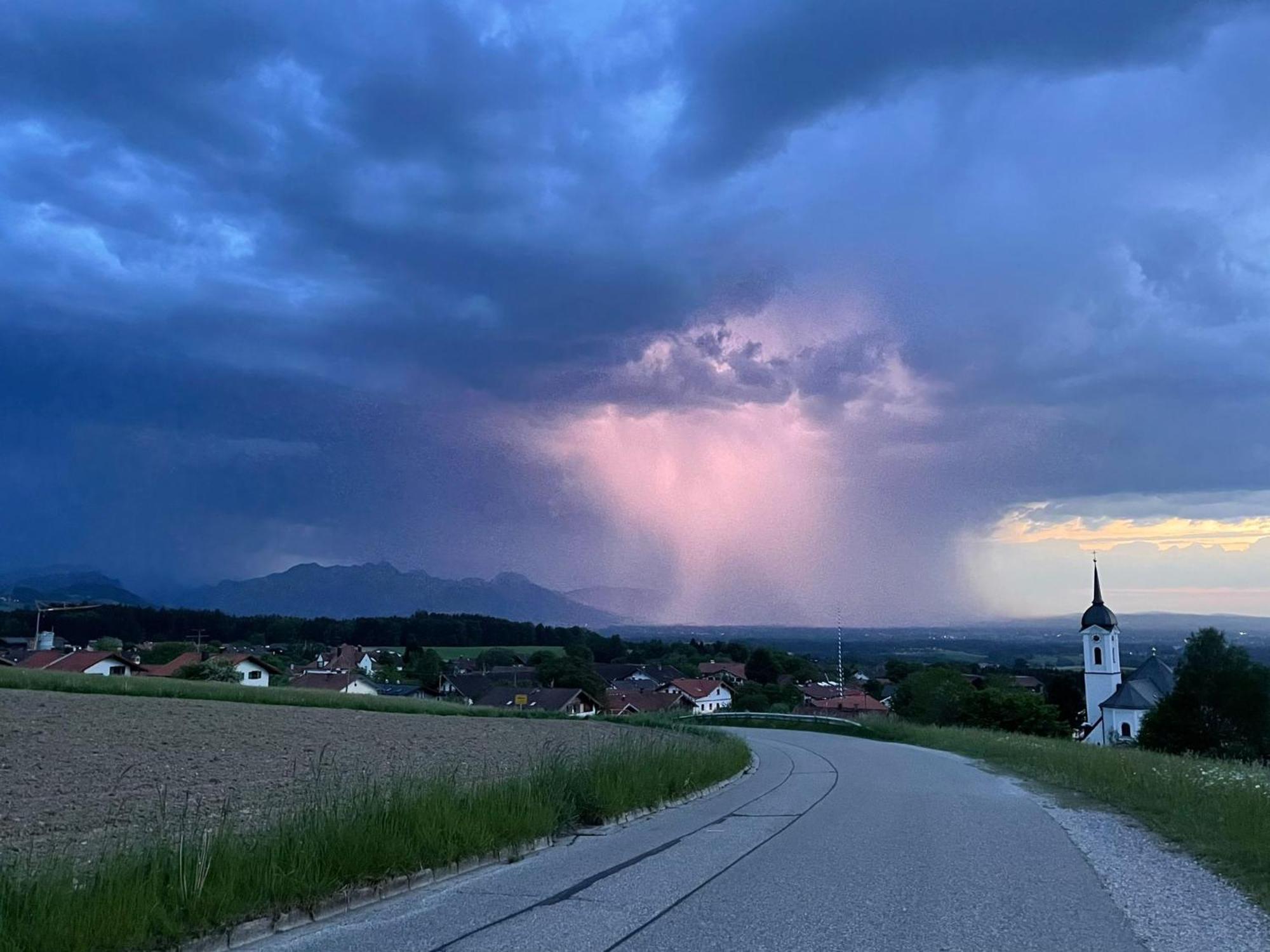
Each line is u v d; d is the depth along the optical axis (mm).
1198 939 6652
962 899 7910
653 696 95125
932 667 80188
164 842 7777
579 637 164375
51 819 11727
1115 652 87625
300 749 21922
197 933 6578
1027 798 15797
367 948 6543
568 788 12711
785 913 7426
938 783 18781
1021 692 67375
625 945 6516
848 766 23391
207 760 19047
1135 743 68125
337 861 8023
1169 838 11273
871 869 9312
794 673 130500
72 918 6137
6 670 43531
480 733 28891
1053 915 7375
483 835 9805
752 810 14180
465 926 7094
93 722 26891
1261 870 8922
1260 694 58875
